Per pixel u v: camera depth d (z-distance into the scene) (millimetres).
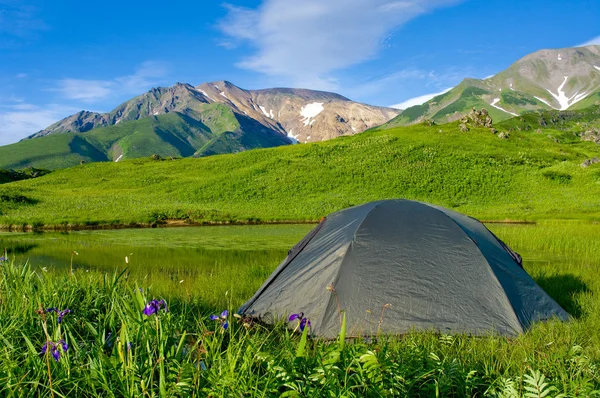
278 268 8211
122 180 63250
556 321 6824
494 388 4078
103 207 38688
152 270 13617
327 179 54562
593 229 24750
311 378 3336
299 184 53125
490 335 6152
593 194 47250
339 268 7023
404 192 50031
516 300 6898
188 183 57125
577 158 70188
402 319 6410
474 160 59594
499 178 53625
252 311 7328
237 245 21000
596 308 8102
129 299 5133
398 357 4281
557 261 15656
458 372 4195
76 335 4848
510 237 21578
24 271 6531
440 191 50125
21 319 4766
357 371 3525
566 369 4652
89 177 67000
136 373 3418
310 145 72938
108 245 20672
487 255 7250
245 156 72000
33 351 3688
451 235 7316
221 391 3238
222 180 55844
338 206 43406
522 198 47281
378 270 6895
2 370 3590
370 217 7652
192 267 14375
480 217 35500
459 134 76812
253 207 43688
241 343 3924
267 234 26359
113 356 3562
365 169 57562
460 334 6199
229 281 10789
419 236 7312
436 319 6438
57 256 16812
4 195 40125
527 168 57812
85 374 3512
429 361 4258
